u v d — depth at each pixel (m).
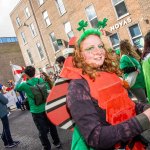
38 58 27.41
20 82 5.18
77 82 1.67
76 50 1.79
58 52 24.16
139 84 4.45
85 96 1.62
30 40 27.83
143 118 1.53
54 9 22.73
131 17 16.31
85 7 19.44
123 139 1.50
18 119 12.01
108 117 1.64
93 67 1.75
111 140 1.49
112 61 1.90
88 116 1.56
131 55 4.45
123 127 1.51
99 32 1.83
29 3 25.69
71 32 21.69
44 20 24.58
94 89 1.67
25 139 7.52
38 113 5.17
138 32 16.34
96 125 1.53
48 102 1.77
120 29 17.23
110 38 18.14
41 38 25.73
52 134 5.67
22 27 28.50
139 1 15.48
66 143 5.95
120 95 1.74
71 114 1.63
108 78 1.76
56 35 23.61
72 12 20.81
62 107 1.80
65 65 1.80
